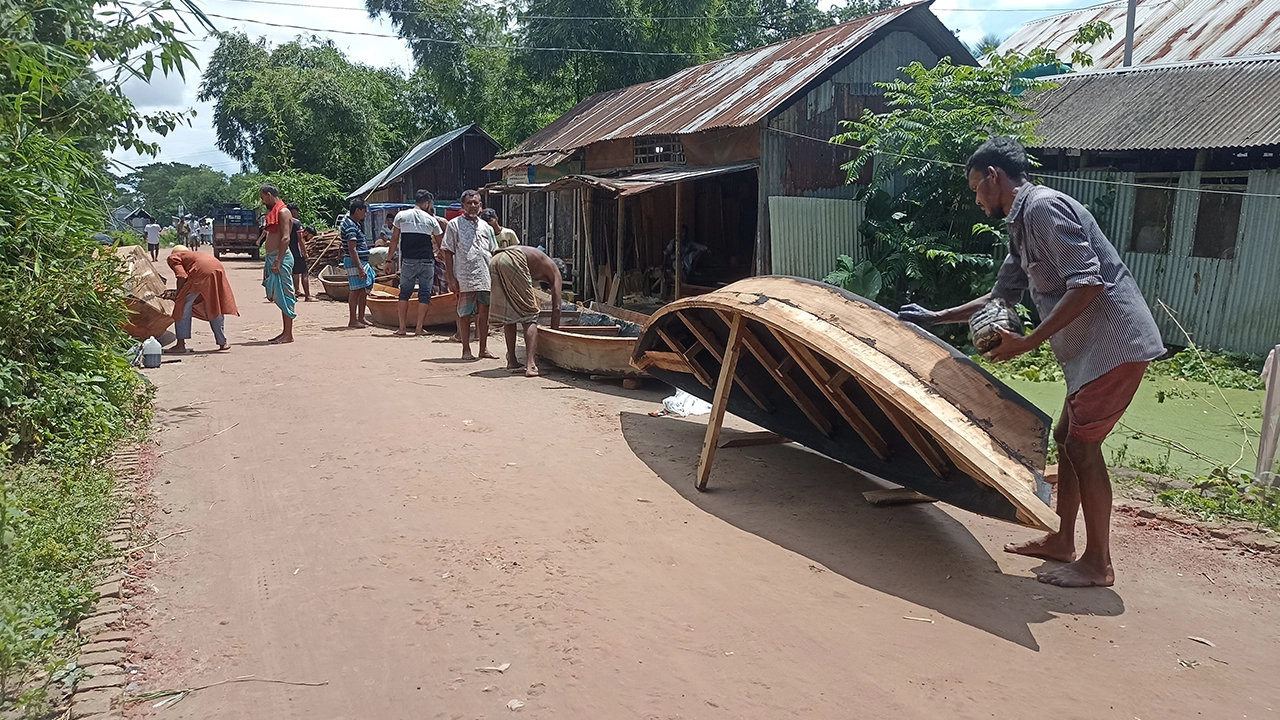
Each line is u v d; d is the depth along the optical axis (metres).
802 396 5.32
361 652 3.35
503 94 31.31
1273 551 4.55
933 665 3.31
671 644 3.43
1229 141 10.83
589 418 6.96
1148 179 12.28
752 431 6.70
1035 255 3.95
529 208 20.58
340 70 39.56
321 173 36.81
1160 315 12.25
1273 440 5.53
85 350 6.21
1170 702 3.10
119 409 6.40
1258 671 3.34
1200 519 4.99
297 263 16.55
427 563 4.15
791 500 5.17
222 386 7.98
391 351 10.08
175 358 9.47
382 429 6.48
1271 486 5.45
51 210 6.50
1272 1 15.38
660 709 2.99
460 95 31.56
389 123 41.06
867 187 14.23
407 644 3.41
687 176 13.70
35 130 7.02
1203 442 7.32
